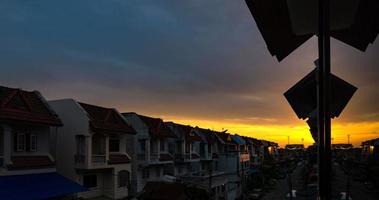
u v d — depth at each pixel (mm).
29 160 23688
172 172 44750
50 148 28703
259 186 63812
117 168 31812
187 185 38750
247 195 54000
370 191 50250
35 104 25375
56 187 23344
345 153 130375
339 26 4297
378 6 3957
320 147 3471
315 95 5031
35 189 21859
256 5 3949
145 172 39406
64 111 29484
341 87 4762
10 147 22141
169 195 32344
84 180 29438
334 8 3785
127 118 39094
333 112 4770
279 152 148375
